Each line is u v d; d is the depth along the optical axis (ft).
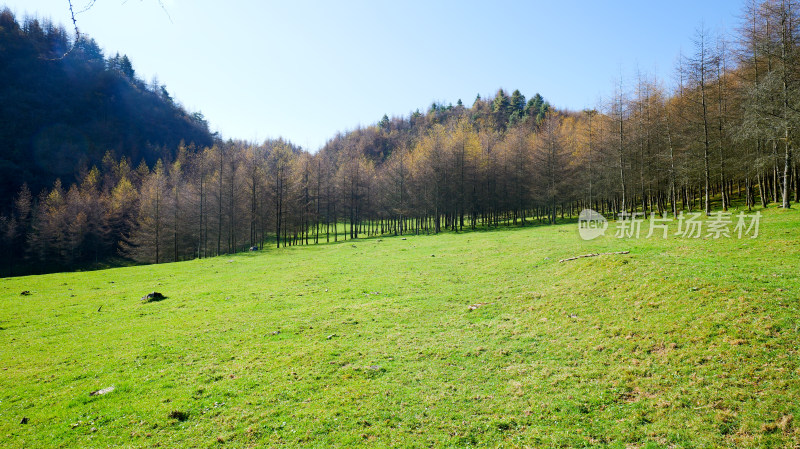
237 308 77.41
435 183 243.19
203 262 151.33
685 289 58.39
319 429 35.27
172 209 225.76
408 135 507.30
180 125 589.32
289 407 39.19
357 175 263.29
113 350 57.21
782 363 37.58
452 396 40.16
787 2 118.32
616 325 52.90
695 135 147.84
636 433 32.27
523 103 515.91
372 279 98.07
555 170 230.89
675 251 85.61
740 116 138.00
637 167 184.34
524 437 32.96
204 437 34.73
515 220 263.49
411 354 51.03
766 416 31.89
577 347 48.75
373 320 65.62
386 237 233.55
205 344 57.98
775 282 55.52
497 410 37.24
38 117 431.43
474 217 251.19
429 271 102.89
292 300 82.12
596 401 37.09
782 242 79.87
